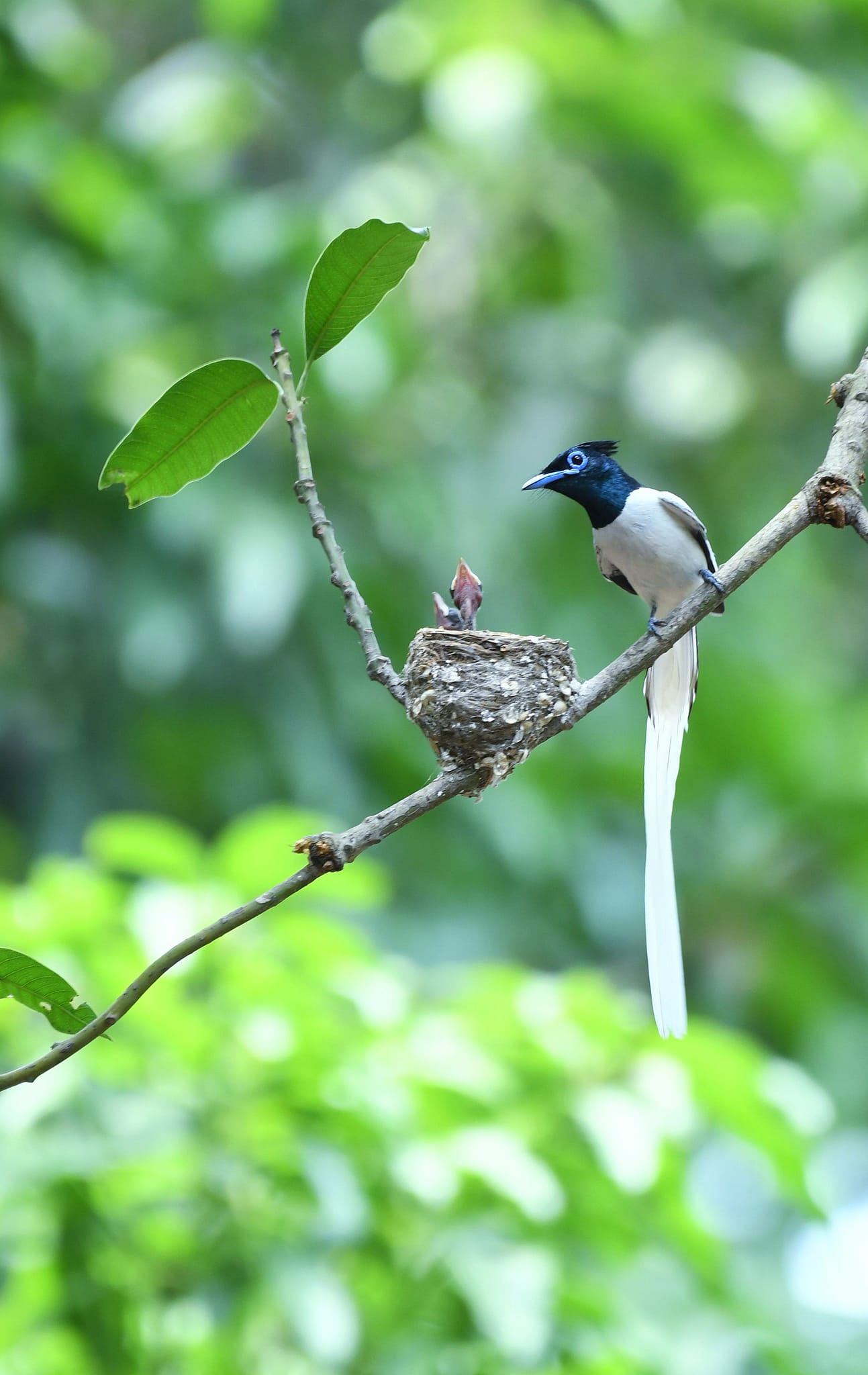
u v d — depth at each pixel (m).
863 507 4.25
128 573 12.10
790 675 15.06
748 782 14.06
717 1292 6.69
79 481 12.20
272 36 14.83
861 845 13.64
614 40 13.32
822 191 13.82
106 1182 5.91
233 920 3.46
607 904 12.97
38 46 11.85
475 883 12.83
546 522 13.66
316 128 14.98
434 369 13.88
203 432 4.09
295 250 12.06
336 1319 5.68
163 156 13.52
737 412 14.23
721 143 13.66
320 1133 6.11
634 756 13.66
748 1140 6.46
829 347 12.77
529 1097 6.38
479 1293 5.72
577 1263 6.25
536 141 13.80
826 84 14.04
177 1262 6.09
